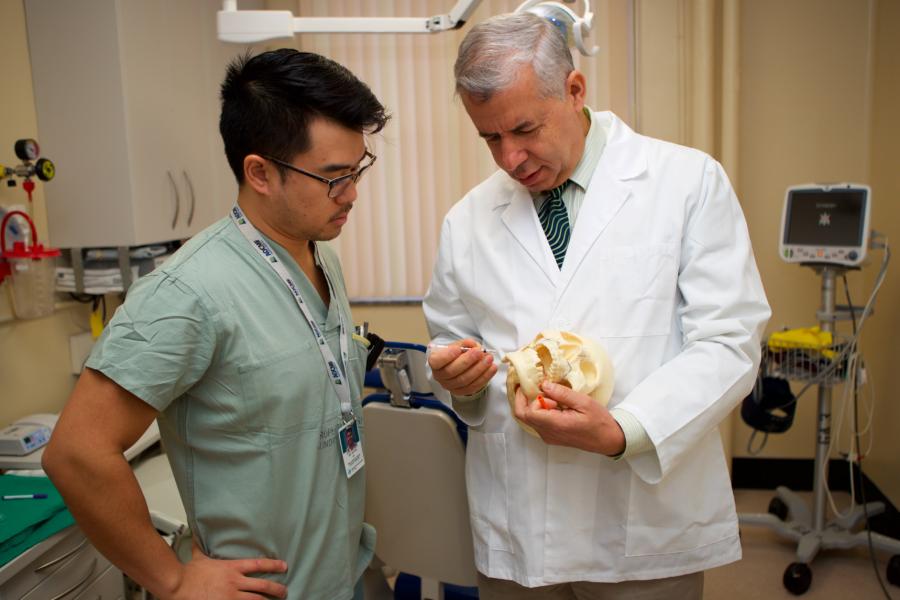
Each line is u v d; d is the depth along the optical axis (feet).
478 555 4.42
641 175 4.16
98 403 2.88
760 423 8.21
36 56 6.84
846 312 8.12
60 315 7.15
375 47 10.01
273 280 3.36
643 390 3.71
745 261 3.99
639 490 3.97
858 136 9.51
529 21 3.61
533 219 4.27
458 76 3.66
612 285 4.00
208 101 8.52
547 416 3.44
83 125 6.88
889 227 8.95
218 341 3.09
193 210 8.12
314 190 3.15
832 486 10.28
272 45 10.18
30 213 6.72
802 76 9.48
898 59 8.59
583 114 4.27
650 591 4.14
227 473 3.26
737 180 9.39
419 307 10.72
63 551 4.72
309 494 3.38
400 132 10.21
